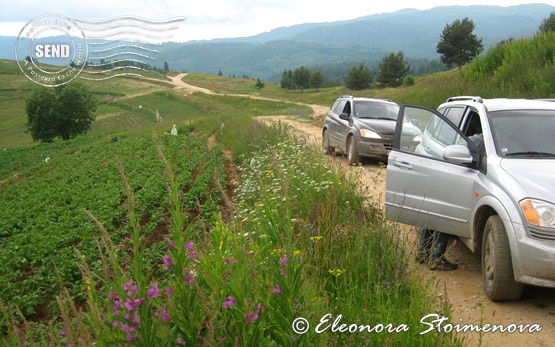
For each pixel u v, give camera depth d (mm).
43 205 16438
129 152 25656
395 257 5379
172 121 41125
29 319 7129
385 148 14250
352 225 6359
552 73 18156
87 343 2930
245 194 9719
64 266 8344
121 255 8445
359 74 100125
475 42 74688
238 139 20531
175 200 3230
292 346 3078
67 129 77812
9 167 46531
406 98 25047
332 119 16922
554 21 50531
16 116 122312
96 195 15664
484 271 5652
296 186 8664
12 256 9727
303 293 4078
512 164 5711
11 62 191500
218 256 3436
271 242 4344
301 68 128875
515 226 5105
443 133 6848
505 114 6469
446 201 6234
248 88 146875
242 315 2998
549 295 5613
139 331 2762
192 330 2979
